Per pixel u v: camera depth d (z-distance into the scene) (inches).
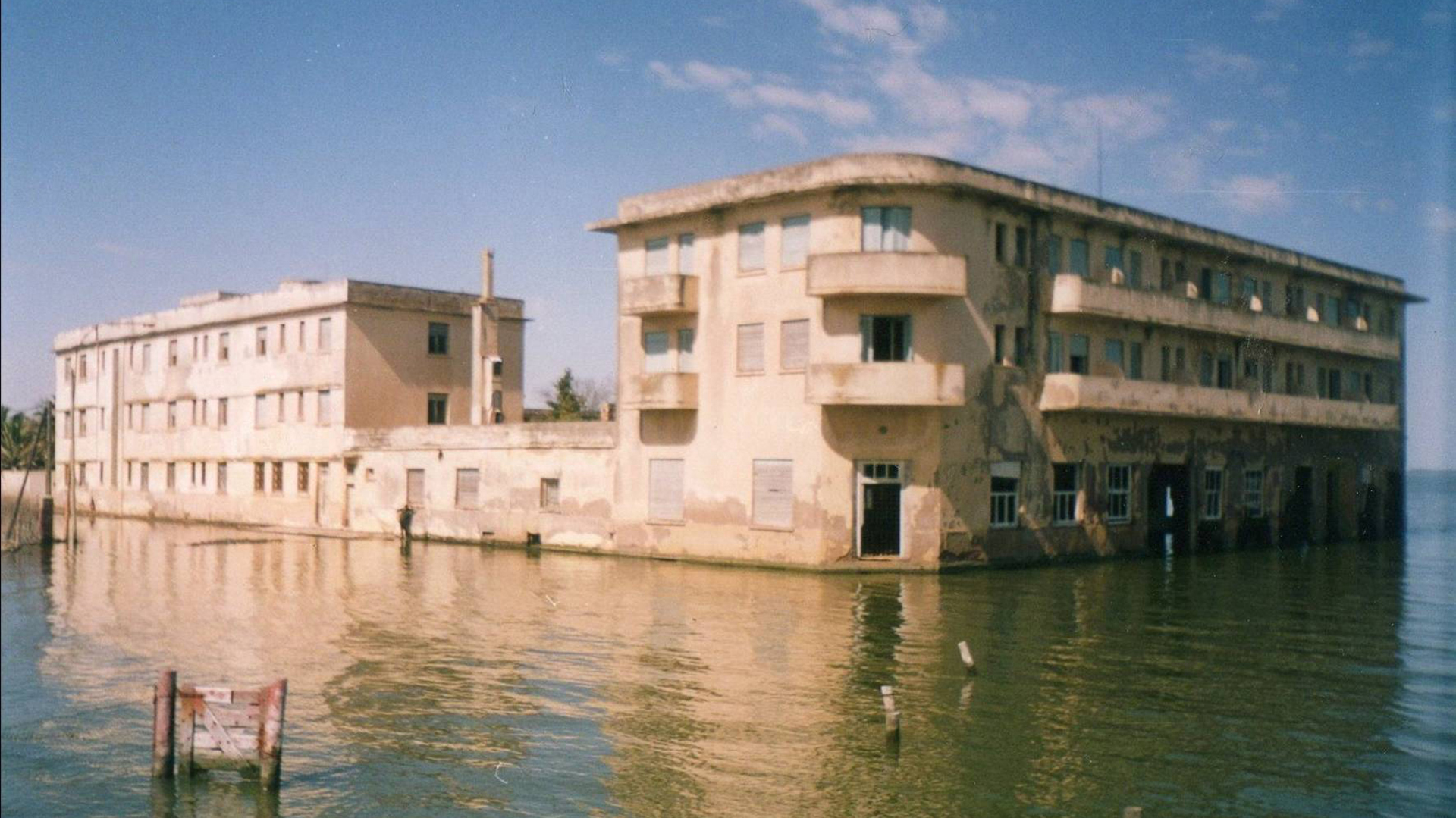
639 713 636.7
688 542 1384.1
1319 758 554.3
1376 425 1908.2
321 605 1029.8
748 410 1328.7
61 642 872.9
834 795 507.8
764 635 856.3
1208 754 560.7
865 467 1263.5
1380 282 1974.7
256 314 2111.2
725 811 492.4
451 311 2062.0
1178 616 956.0
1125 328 1489.9
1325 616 974.4
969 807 493.0
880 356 1254.3
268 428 2092.8
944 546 1248.2
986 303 1296.8
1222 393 1576.0
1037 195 1342.3
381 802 516.4
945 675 721.0
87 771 581.6
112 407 2556.6
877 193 1245.7
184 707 555.5
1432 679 716.7
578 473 1526.8
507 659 776.3
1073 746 571.2
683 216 1405.0
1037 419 1364.4
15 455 2967.5
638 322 1456.7
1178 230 1545.3
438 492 1727.4
